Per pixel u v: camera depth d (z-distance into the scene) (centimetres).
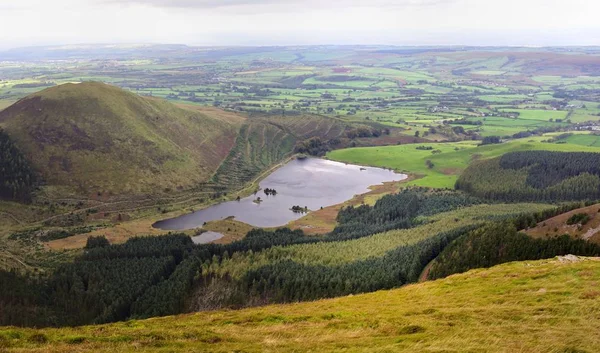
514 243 9888
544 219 11869
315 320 5378
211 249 15300
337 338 4331
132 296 12488
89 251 15775
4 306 11775
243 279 12306
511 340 3828
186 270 13225
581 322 4347
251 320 5503
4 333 4125
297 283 11225
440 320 4828
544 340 3775
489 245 10288
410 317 5134
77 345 3953
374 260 12469
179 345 4072
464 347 3678
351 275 11238
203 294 12262
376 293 7762
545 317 4594
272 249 14400
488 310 5100
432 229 15538
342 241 15525
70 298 12619
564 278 6328
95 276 13475
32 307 12188
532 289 6031
